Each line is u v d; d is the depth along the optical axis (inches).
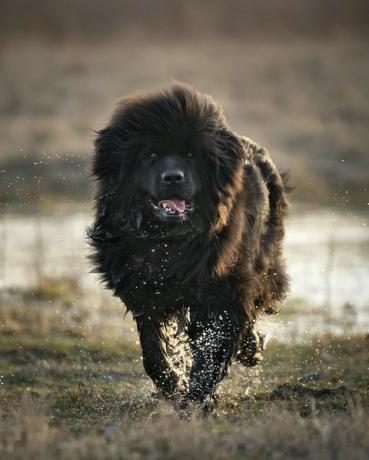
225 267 403.2
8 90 2150.6
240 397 435.5
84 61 2662.4
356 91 2090.3
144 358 415.8
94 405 418.3
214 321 407.8
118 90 2138.3
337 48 2910.9
